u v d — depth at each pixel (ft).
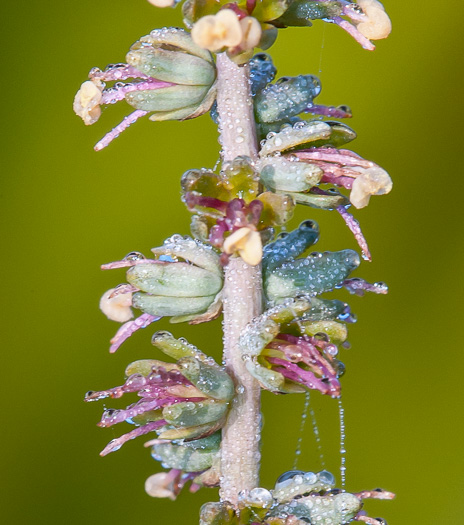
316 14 0.34
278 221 0.34
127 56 0.34
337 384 0.34
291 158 0.34
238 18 0.33
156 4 0.34
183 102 0.34
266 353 0.34
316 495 0.34
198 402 0.34
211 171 0.34
